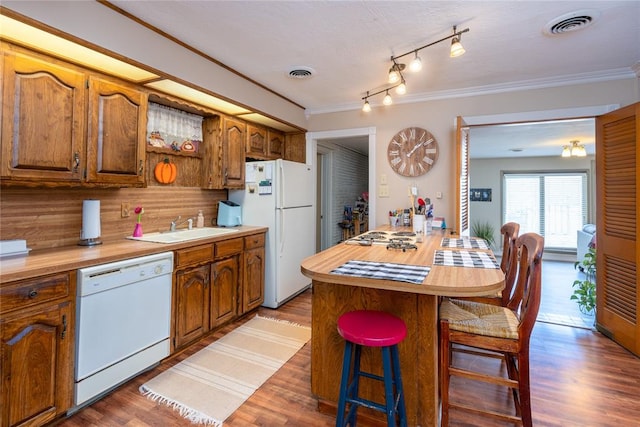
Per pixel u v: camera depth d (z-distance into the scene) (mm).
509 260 2107
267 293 3342
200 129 3148
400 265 1603
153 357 2105
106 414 1719
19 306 1457
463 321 1584
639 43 2342
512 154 6578
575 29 2146
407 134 3666
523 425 1468
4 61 1600
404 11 1952
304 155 4172
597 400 1845
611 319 2654
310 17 2021
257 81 3135
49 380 1572
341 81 3143
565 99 3033
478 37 2260
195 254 2445
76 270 1683
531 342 2627
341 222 5484
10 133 1621
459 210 3023
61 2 1649
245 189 3449
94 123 2006
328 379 1723
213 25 2113
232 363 2246
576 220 6637
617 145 2590
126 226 2555
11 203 1891
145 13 1971
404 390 1550
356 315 1495
